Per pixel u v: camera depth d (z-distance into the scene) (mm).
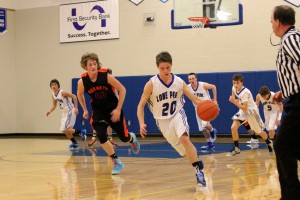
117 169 7926
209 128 12219
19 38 20000
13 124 20125
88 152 12172
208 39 16453
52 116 19469
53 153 12023
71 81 19016
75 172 8227
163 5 17188
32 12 19750
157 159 10078
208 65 16453
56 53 19328
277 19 4254
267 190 6055
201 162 6527
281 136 4168
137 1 17641
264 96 11805
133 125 17234
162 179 7207
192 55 16719
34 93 19812
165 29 17172
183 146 6457
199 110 6254
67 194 6012
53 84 13625
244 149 12195
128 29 17844
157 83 6359
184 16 15492
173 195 5805
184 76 16641
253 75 15445
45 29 19516
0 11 19734
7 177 7676
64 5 19094
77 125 18328
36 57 19734
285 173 4160
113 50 18141
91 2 18516
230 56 16094
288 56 4121
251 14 15742
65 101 13570
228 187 6352
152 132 17016
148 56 17516
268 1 15477
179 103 6504
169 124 6461
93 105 7770
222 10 14938
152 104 6504
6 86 20000
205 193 5914
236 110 15656
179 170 8250
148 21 17453
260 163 9117
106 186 6621
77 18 18828
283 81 4184
